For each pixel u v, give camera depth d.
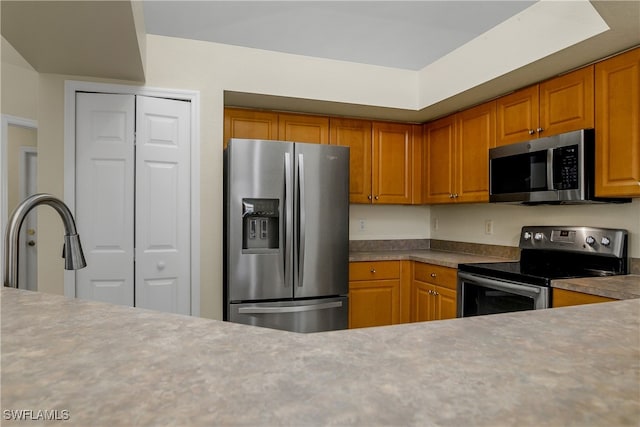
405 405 0.36
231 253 2.69
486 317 0.69
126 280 2.62
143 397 0.37
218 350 0.50
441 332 0.59
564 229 2.62
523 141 2.66
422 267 3.30
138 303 2.64
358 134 3.58
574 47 2.10
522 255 2.96
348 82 3.18
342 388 0.39
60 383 0.40
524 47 2.38
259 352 0.49
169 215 2.72
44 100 2.49
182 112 2.75
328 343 0.53
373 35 3.09
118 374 0.42
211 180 2.80
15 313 0.69
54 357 0.47
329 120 3.50
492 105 3.01
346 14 2.81
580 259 2.54
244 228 2.78
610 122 2.17
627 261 2.32
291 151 2.82
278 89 2.97
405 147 3.75
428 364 0.46
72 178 2.53
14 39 2.00
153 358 0.47
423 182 3.76
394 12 2.79
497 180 2.86
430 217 4.13
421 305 3.29
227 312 2.76
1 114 3.44
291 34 3.09
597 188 2.22
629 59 2.10
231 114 3.19
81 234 2.55
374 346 0.52
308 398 0.37
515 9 2.72
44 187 2.49
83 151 2.56
